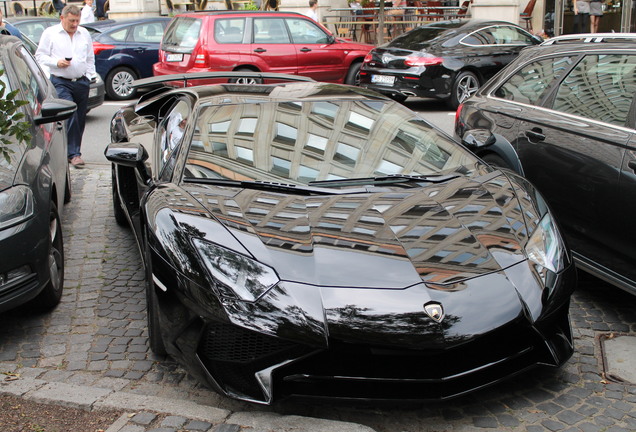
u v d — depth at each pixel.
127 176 5.32
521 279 3.31
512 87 5.66
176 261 3.29
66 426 3.09
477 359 3.20
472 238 3.47
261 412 3.20
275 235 3.36
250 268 3.17
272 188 3.84
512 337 3.28
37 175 4.32
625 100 4.48
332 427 3.05
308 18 12.68
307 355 3.03
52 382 3.45
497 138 5.36
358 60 13.16
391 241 3.38
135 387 3.51
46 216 4.16
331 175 4.01
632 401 3.40
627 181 4.19
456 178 4.12
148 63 13.61
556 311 3.35
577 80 4.99
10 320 4.28
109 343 3.98
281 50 12.27
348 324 3.02
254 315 3.04
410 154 4.29
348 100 4.78
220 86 5.02
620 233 4.26
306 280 3.13
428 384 3.17
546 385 3.55
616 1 17.06
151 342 3.74
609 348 3.94
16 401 3.28
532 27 17.91
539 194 4.09
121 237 5.80
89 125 10.79
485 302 3.14
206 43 11.75
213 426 3.05
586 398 3.43
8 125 3.76
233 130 4.29
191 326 3.21
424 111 11.95
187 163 4.02
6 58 5.42
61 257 4.55
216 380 3.16
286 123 4.39
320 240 3.35
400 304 3.06
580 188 4.56
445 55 11.75
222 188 3.81
